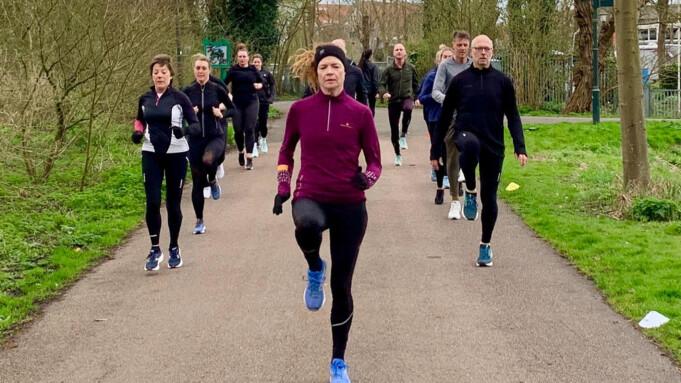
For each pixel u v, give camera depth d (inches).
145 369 203.9
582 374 193.8
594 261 298.4
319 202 186.4
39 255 333.7
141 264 317.1
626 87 408.8
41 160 514.0
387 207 416.2
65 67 506.0
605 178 491.2
